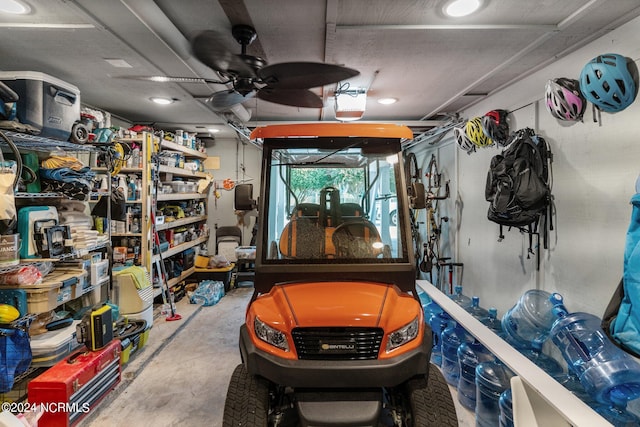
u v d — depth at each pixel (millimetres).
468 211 4324
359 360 1691
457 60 2867
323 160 2354
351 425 1641
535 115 3053
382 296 1925
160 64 2895
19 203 3006
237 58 2225
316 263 2123
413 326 1797
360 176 2375
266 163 2213
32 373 2566
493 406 2316
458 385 2748
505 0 1990
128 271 3701
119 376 2803
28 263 2527
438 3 2023
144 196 4387
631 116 2127
